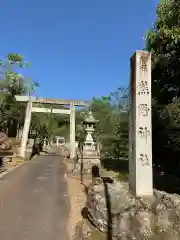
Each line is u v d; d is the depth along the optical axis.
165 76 14.96
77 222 8.38
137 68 8.77
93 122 17.97
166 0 13.75
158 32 14.00
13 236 7.23
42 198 11.40
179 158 15.27
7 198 11.22
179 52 13.23
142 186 8.38
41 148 47.62
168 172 16.02
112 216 7.46
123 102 23.97
